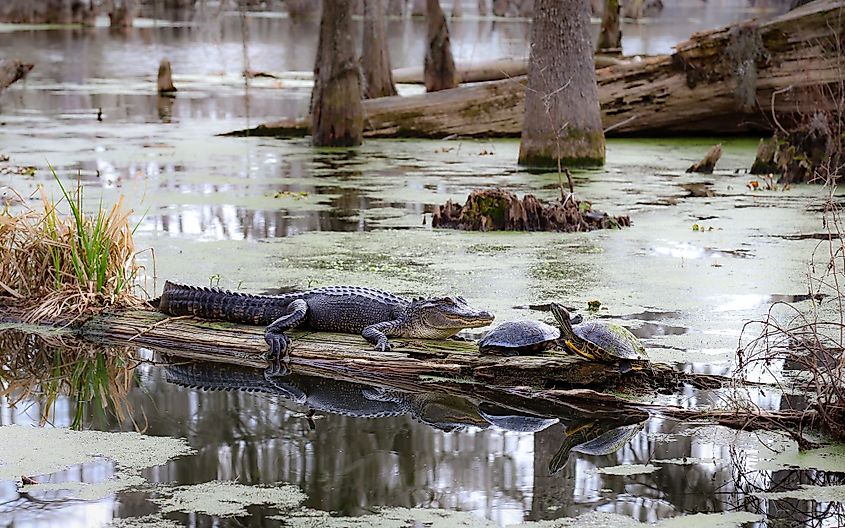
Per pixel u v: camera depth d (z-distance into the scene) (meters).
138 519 5.74
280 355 8.63
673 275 11.32
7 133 25.98
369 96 30.03
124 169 20.00
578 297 10.33
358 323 8.90
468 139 26.34
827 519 5.79
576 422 7.45
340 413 7.62
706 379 7.99
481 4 78.06
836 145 18.30
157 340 9.23
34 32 65.44
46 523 5.68
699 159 22.36
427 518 5.79
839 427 7.00
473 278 11.14
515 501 6.03
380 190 17.84
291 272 11.41
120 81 41.91
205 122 29.66
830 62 22.41
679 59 24.44
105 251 10.00
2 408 7.70
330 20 24.19
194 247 12.82
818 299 10.24
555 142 21.09
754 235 13.71
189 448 6.89
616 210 15.79
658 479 6.37
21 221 10.34
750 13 73.12
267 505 5.95
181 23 79.25
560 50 20.78
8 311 9.95
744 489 6.18
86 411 7.62
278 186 18.20
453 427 7.32
